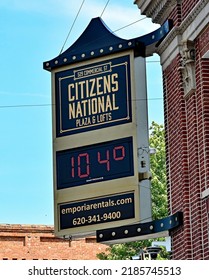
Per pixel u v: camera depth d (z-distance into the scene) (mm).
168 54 25156
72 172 25094
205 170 23156
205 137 23281
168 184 25406
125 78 24609
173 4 24875
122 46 24750
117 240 24625
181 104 24406
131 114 24344
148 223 24094
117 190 24328
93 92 25062
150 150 24469
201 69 23562
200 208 23359
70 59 25484
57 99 25578
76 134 25141
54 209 25281
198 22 23438
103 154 24656
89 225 24703
